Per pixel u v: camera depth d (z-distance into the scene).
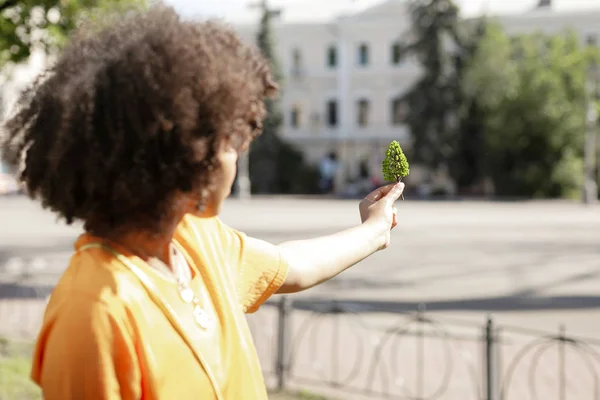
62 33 6.46
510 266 14.14
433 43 43.12
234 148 1.23
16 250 15.52
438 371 6.23
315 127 51.97
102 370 1.06
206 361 1.19
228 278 1.36
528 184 39.06
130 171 1.12
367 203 1.70
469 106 42.75
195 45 1.16
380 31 50.88
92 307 1.08
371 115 51.34
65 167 1.13
